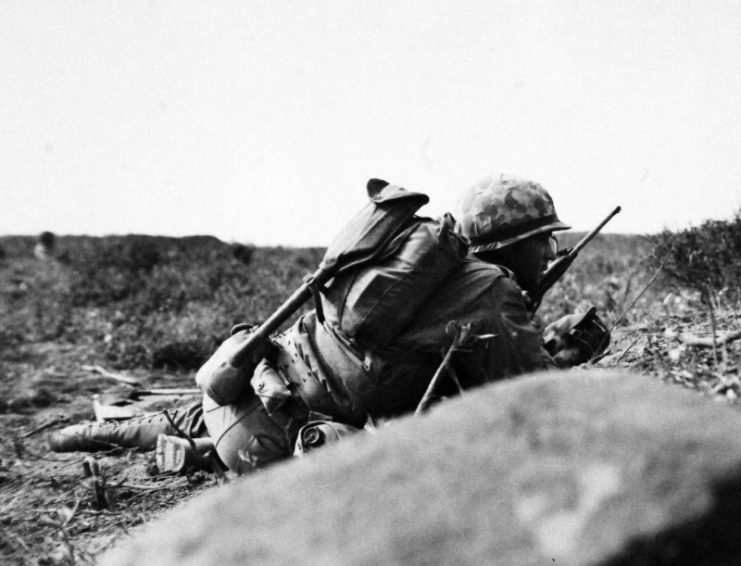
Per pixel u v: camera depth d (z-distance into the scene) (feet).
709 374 11.00
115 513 11.87
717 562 4.43
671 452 4.56
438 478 4.72
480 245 11.34
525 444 4.80
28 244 65.31
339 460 5.05
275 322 11.30
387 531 4.50
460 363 10.20
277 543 4.61
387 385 10.46
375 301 10.08
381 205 10.41
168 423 15.24
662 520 4.33
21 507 12.71
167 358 25.67
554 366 11.23
